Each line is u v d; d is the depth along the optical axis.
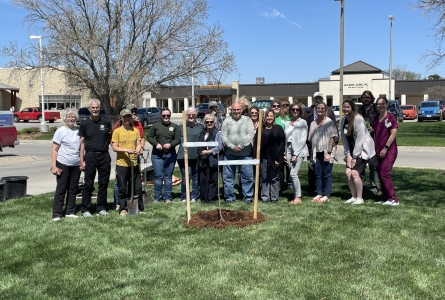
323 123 8.09
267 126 8.02
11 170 13.97
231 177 8.23
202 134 8.21
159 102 58.19
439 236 5.87
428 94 57.84
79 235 6.23
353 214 7.08
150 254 5.39
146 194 7.98
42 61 24.48
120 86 25.22
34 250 5.59
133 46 25.45
